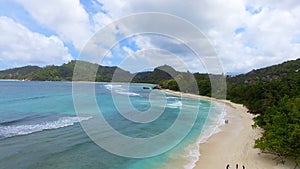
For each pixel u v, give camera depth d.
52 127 30.72
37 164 19.14
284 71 114.00
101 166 19.14
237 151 24.08
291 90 53.91
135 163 19.97
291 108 29.20
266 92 58.00
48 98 63.25
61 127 30.75
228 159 21.72
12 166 18.61
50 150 22.36
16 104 52.19
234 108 59.19
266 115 32.31
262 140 22.20
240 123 40.34
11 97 66.19
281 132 21.19
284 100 36.19
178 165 19.89
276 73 113.94
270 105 48.59
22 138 25.84
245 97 66.44
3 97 66.19
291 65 122.88
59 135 27.19
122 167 19.11
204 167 19.67
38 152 21.77
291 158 20.66
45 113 40.69
